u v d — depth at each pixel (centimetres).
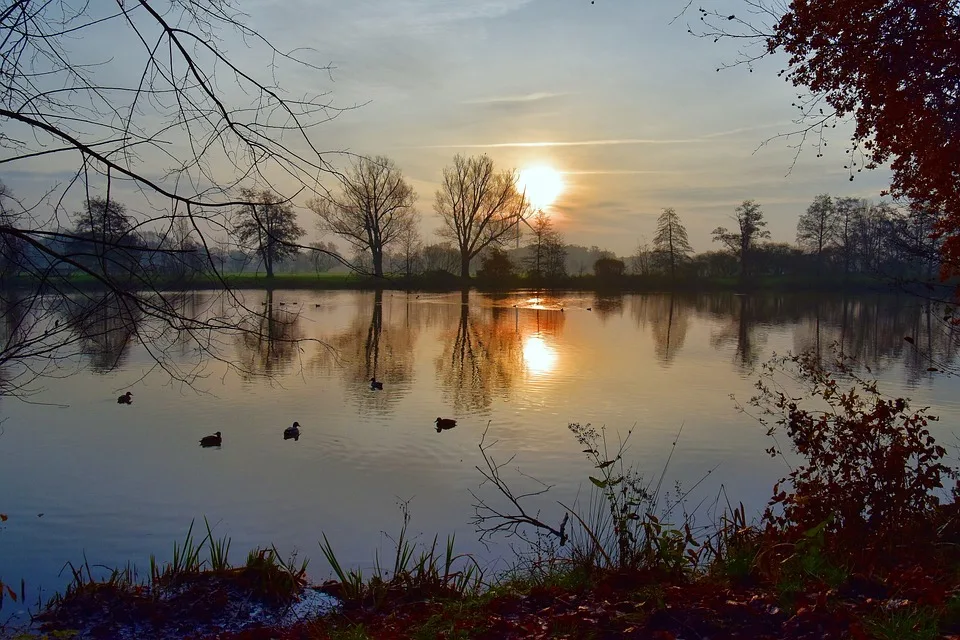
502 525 926
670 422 1509
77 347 2345
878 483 702
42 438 1361
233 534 905
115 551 848
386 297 6078
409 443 1338
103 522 939
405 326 3641
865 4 785
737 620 495
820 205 7294
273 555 759
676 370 2261
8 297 491
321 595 697
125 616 636
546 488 1079
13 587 735
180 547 860
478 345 2888
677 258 8388
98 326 588
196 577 714
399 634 559
